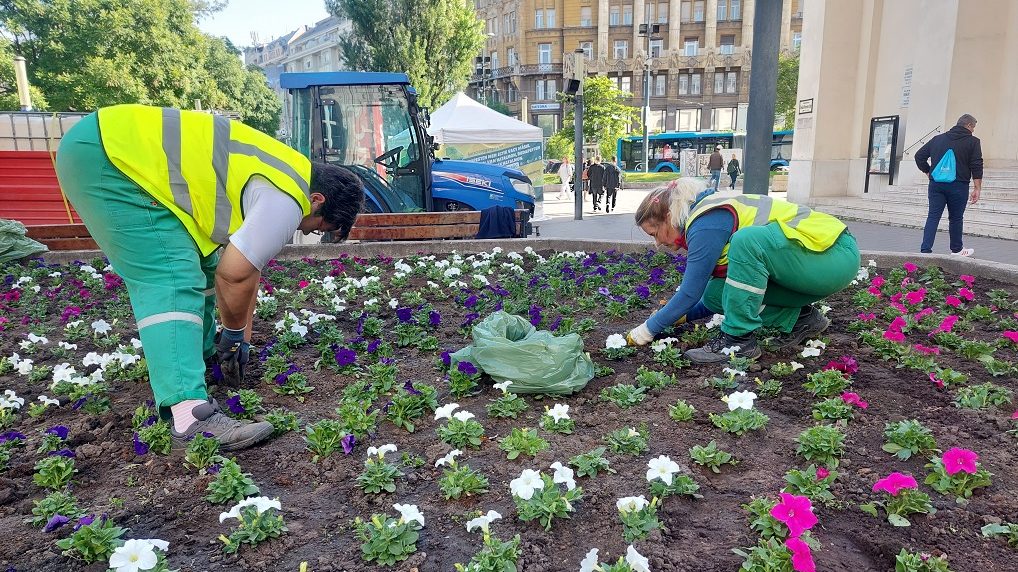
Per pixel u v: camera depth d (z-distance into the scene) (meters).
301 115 9.62
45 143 12.21
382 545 2.14
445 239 8.84
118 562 1.94
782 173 30.56
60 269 7.28
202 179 2.93
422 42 38.00
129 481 2.63
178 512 2.43
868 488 2.48
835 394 3.34
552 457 2.79
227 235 3.06
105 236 2.84
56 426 3.11
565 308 5.14
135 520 2.39
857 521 2.29
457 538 2.27
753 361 3.81
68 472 2.64
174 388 2.81
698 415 3.19
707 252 3.73
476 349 3.65
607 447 2.87
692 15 63.44
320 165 3.29
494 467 2.74
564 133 39.94
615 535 2.25
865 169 16.59
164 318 2.84
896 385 3.47
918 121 14.50
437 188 10.13
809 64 17.28
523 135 19.92
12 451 2.91
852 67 16.86
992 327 4.63
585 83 40.53
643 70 63.50
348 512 2.44
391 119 9.67
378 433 3.08
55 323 5.20
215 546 2.24
